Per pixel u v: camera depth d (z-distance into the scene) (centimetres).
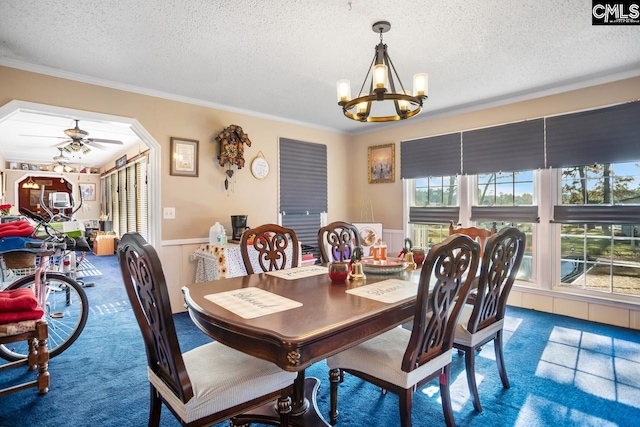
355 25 228
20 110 283
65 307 374
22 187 981
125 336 304
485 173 396
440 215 440
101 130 546
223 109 404
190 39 246
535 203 371
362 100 206
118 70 300
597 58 279
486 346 281
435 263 147
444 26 229
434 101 388
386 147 498
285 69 300
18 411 193
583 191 341
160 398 150
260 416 173
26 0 197
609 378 228
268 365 152
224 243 362
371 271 228
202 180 388
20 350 268
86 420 185
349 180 543
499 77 318
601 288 335
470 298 256
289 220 468
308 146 488
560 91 343
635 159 302
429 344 158
